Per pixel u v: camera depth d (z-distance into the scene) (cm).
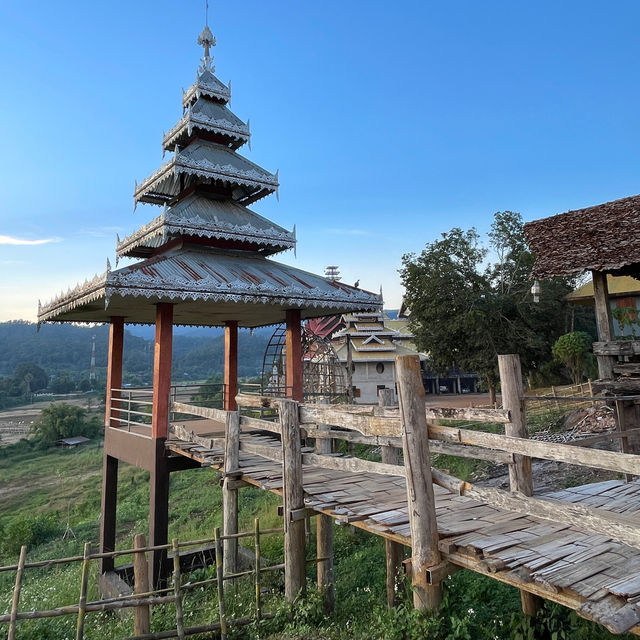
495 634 603
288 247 1365
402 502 642
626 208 1088
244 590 906
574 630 575
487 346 2378
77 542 1905
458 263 2512
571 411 1853
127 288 954
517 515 582
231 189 1463
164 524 1049
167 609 904
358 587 919
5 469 4431
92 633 840
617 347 941
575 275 1001
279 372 2189
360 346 3638
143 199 1488
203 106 1487
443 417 654
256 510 1611
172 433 1065
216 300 1057
